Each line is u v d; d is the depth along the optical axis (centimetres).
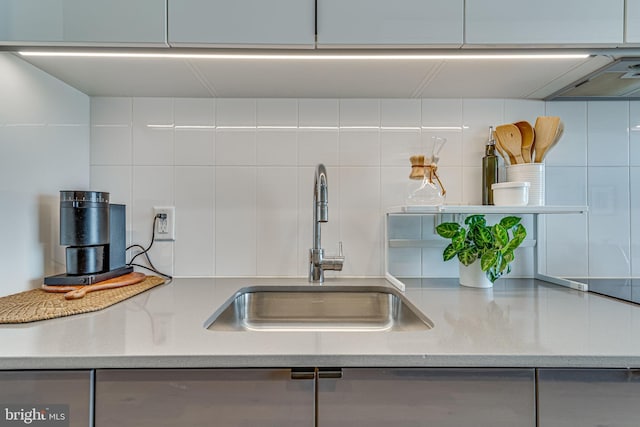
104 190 112
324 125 114
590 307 77
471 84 102
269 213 114
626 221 112
